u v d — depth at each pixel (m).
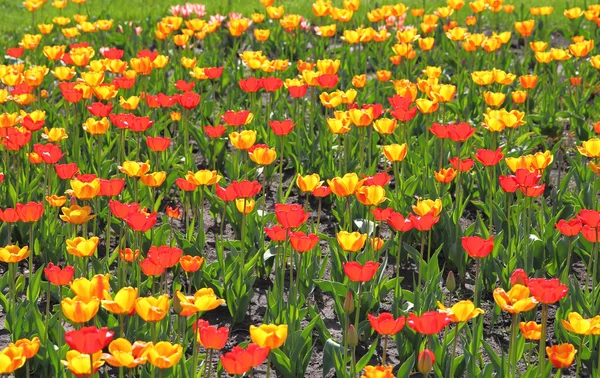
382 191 3.89
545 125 5.50
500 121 4.63
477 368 3.61
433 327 3.29
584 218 3.80
